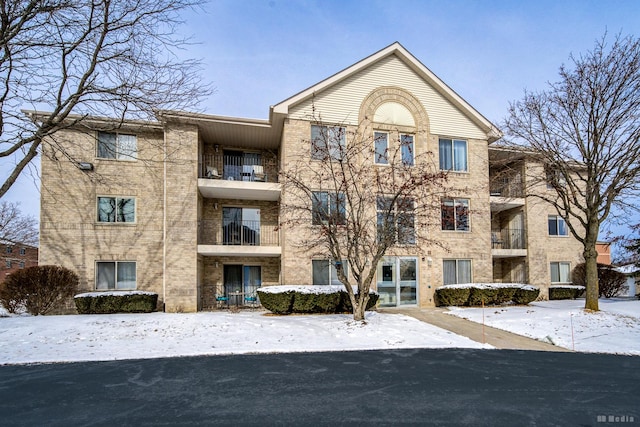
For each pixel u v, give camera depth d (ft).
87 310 49.29
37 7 31.48
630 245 64.64
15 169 33.35
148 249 55.93
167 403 18.45
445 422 16.33
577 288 67.46
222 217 61.05
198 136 55.52
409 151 56.39
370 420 16.47
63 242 53.52
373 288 54.65
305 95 54.24
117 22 34.50
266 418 16.62
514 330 39.60
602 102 44.50
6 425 15.90
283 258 53.16
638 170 43.83
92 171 54.80
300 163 53.11
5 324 38.73
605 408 18.19
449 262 59.21
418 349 31.32
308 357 28.17
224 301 59.00
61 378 22.56
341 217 42.88
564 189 51.88
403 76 59.57
